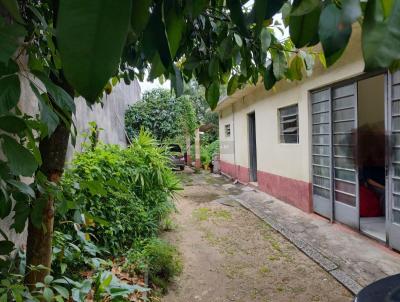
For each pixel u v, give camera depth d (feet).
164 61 2.38
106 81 1.28
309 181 18.49
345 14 1.66
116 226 11.12
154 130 35.27
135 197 12.88
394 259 11.72
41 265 4.28
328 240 14.24
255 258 13.16
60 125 4.12
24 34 2.16
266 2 1.80
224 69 5.18
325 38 1.78
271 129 24.03
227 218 19.29
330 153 16.38
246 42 4.60
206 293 10.48
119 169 11.90
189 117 43.52
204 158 47.26
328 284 10.78
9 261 4.61
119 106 29.01
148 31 2.36
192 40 5.07
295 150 20.04
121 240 11.72
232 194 27.12
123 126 31.04
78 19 1.28
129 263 10.64
